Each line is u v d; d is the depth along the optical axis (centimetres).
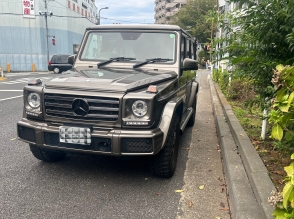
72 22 3894
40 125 354
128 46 475
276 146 362
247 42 362
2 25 3238
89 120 341
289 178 195
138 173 409
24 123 365
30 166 427
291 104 212
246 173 359
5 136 577
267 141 466
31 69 3397
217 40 401
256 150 420
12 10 3241
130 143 331
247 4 344
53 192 350
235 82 920
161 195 347
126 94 332
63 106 347
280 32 325
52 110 353
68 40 3741
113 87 337
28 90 365
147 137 327
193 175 406
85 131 334
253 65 349
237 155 419
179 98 424
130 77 379
